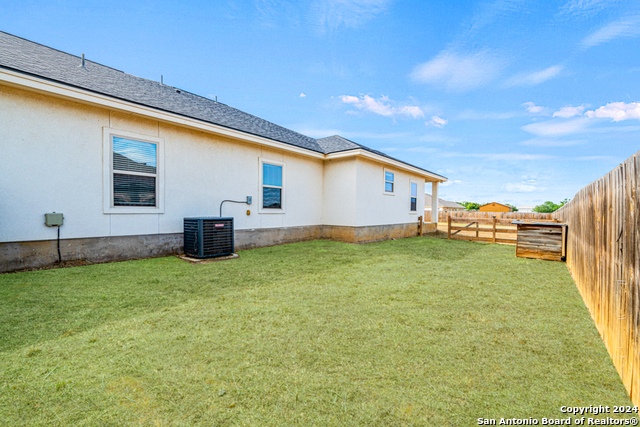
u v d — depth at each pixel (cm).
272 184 868
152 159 607
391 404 160
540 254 657
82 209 512
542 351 225
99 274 449
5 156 437
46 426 140
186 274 464
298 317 288
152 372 188
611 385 182
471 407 159
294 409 155
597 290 276
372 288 398
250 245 802
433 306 327
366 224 1009
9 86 433
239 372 190
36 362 197
